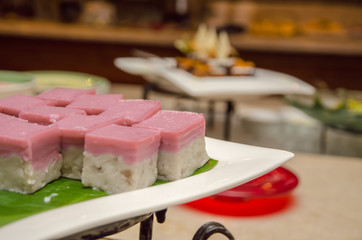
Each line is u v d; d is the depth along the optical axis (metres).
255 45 1.60
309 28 1.83
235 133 0.89
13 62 1.73
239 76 0.93
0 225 0.29
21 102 0.40
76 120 0.36
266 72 1.02
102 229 0.28
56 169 0.35
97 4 2.02
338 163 0.65
